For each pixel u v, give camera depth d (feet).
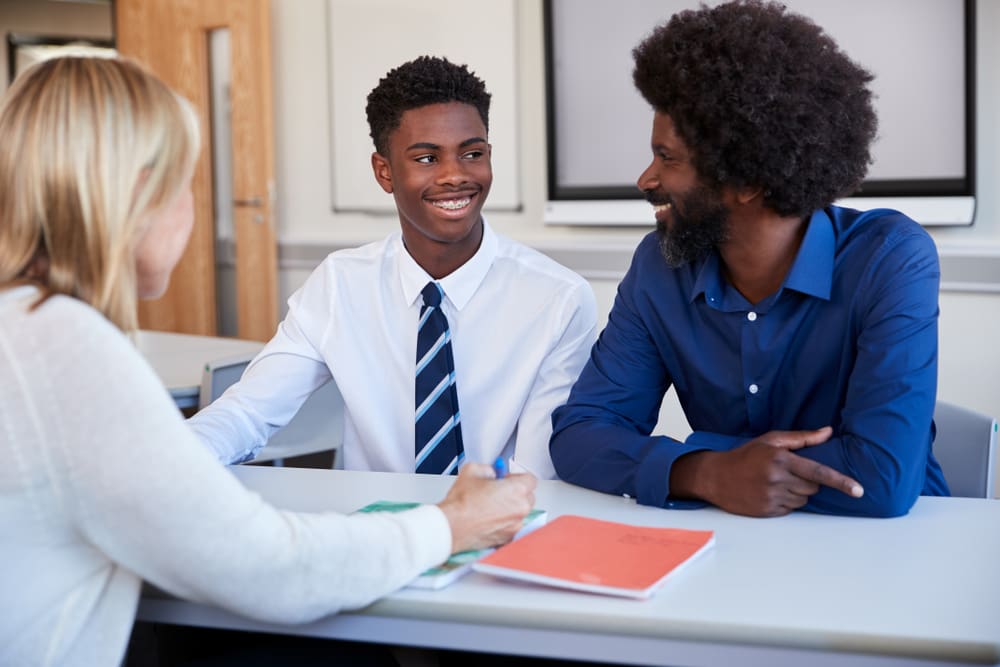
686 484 4.42
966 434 5.31
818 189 4.46
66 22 25.31
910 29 12.47
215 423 5.52
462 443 5.78
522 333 5.87
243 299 17.79
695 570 3.63
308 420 8.52
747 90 4.27
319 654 4.30
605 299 14.97
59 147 3.27
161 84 3.48
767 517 4.23
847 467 4.22
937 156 12.51
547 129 14.97
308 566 3.33
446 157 5.57
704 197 4.54
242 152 17.47
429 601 3.41
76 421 3.11
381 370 5.99
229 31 17.47
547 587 3.50
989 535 3.97
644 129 14.28
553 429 5.18
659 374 5.31
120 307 3.40
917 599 3.32
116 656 3.40
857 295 4.64
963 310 12.71
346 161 17.11
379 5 16.44
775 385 4.91
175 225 3.59
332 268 6.11
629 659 3.23
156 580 3.31
